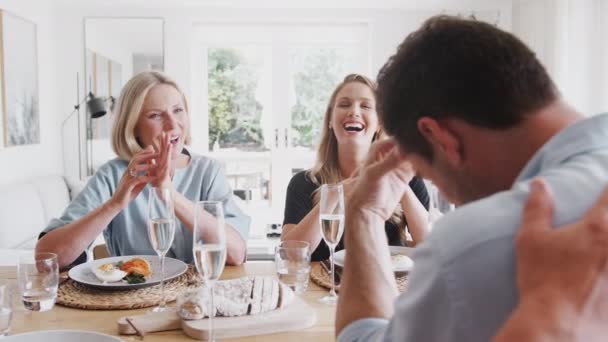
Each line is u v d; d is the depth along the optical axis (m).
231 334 1.07
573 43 4.28
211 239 1.04
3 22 3.73
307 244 1.33
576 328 0.41
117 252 1.88
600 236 0.42
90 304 1.24
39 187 3.99
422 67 0.60
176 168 1.97
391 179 0.93
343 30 5.41
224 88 5.43
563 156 0.55
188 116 1.98
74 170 5.12
